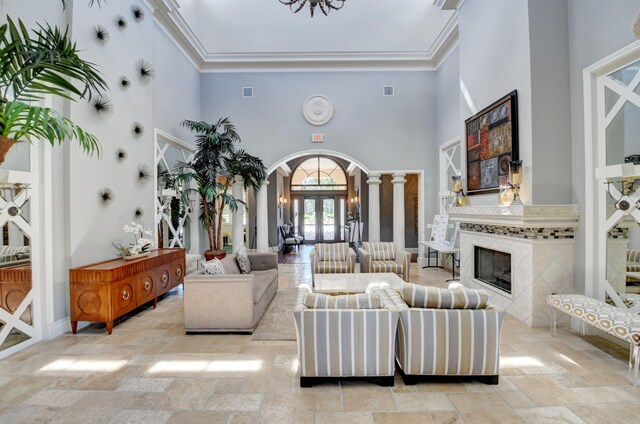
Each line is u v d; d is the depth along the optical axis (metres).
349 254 5.51
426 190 7.60
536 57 3.52
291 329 3.54
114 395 2.28
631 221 2.94
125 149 4.38
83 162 3.65
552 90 3.52
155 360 2.81
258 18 7.28
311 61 7.38
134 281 3.80
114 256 4.13
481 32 4.55
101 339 3.27
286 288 5.41
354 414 2.06
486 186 4.41
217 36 7.29
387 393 2.29
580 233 3.41
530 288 3.50
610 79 3.12
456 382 2.42
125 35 4.39
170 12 5.52
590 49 3.25
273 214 10.73
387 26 7.31
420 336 2.35
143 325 3.67
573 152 3.49
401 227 7.66
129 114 4.46
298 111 7.57
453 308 2.43
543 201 3.52
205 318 3.39
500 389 2.33
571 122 3.51
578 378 2.46
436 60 7.37
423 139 7.60
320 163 13.63
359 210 11.77
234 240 7.55
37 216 3.22
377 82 7.58
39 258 3.24
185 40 6.33
